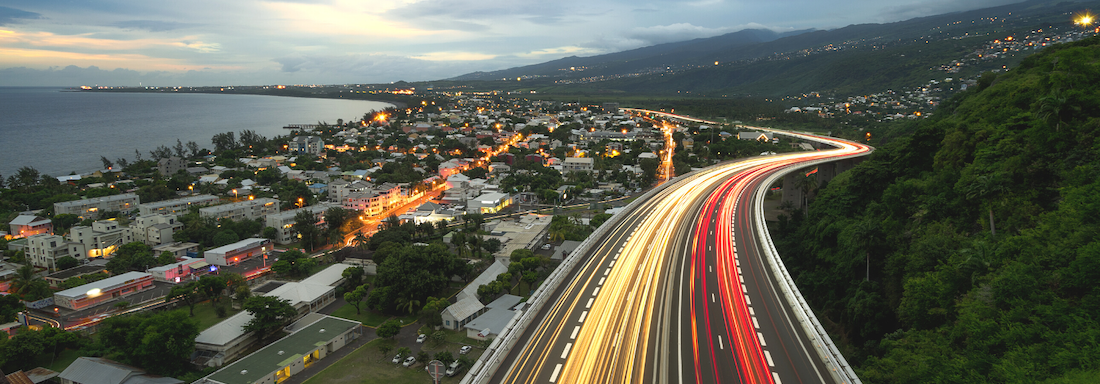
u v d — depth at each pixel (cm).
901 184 10269
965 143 10188
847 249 10050
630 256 9212
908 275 8044
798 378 5019
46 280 12912
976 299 5988
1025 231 6519
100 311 11362
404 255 11900
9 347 8738
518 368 5284
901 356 6494
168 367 8900
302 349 9219
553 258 13400
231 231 16162
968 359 5409
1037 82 11344
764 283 7694
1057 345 4819
